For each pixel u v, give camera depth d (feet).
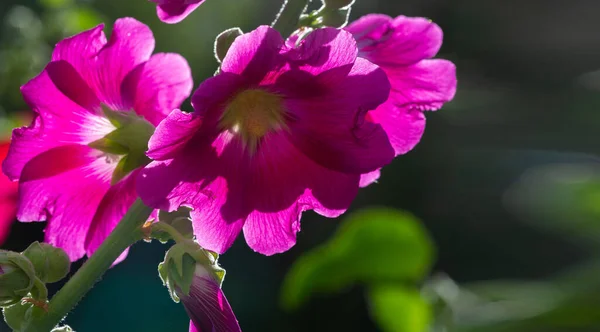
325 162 2.06
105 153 2.16
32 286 2.01
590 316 2.60
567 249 8.00
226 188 2.04
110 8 10.02
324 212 2.08
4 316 2.03
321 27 2.04
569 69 10.23
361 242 2.72
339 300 7.97
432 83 2.19
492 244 8.32
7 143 2.36
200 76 10.38
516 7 10.39
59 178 2.15
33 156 2.13
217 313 2.01
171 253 2.02
